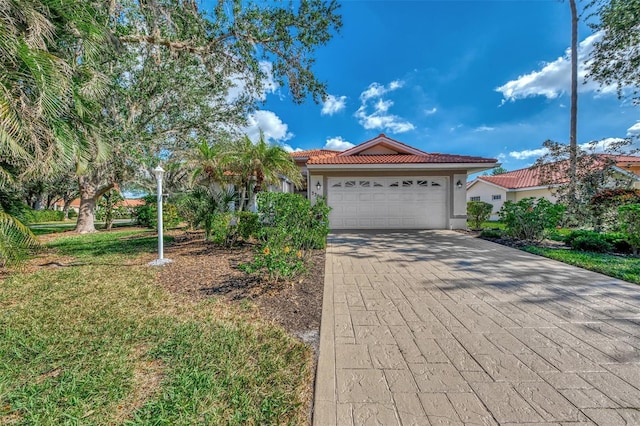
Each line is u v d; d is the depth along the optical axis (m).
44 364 2.50
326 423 1.84
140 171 12.93
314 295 4.23
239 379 2.28
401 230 11.46
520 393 2.10
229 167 9.56
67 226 19.03
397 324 3.26
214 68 8.25
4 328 3.20
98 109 6.29
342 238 9.55
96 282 4.97
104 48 6.26
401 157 12.48
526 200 8.96
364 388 2.17
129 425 1.83
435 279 4.97
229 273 5.41
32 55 4.26
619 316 3.41
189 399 2.05
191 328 3.17
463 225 11.71
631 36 9.44
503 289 4.41
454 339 2.91
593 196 9.87
